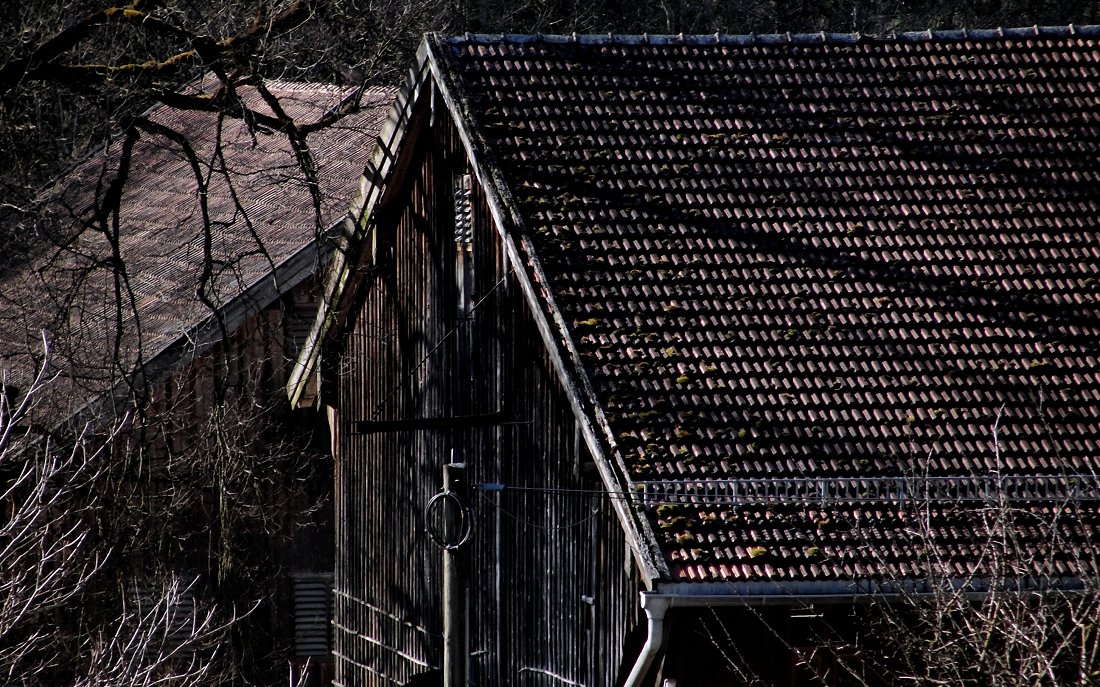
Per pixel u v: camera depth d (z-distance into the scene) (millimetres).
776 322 30641
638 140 34125
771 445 28469
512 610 34719
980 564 25203
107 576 38688
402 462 41250
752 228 32469
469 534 32031
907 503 27562
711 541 26891
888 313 30984
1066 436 29016
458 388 37656
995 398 29609
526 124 34219
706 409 28953
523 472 34188
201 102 40969
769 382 29562
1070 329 30922
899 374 29906
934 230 32656
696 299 30953
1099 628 22047
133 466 40844
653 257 31688
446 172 37844
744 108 35062
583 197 32750
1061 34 36969
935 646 23984
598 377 29281
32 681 28578
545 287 30719
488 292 35781
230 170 41719
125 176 39375
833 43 36562
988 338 30641
